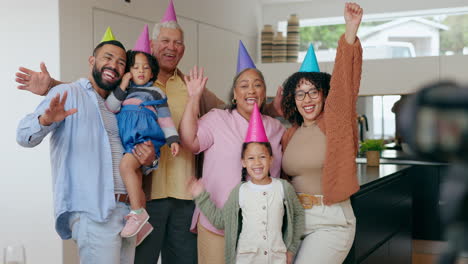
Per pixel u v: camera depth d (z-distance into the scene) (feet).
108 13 10.69
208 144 7.16
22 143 5.80
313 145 6.65
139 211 6.27
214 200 7.07
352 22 6.18
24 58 9.80
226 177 7.01
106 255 6.10
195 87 7.05
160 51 7.95
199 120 7.40
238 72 7.97
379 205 9.69
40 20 9.59
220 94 15.72
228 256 6.65
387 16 17.12
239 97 7.33
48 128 5.70
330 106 6.37
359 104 17.16
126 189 6.34
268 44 17.04
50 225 9.77
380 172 11.05
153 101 6.67
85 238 6.09
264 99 7.59
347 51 6.24
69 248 9.89
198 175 8.04
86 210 5.98
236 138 7.13
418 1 16.39
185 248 8.04
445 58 15.05
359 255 8.18
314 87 6.77
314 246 6.59
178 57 8.08
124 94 6.47
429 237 14.39
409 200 12.98
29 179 9.95
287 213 6.48
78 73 9.89
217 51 15.44
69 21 9.66
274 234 6.42
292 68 16.67
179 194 7.65
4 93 10.10
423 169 14.26
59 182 5.99
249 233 6.46
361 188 8.39
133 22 11.53
